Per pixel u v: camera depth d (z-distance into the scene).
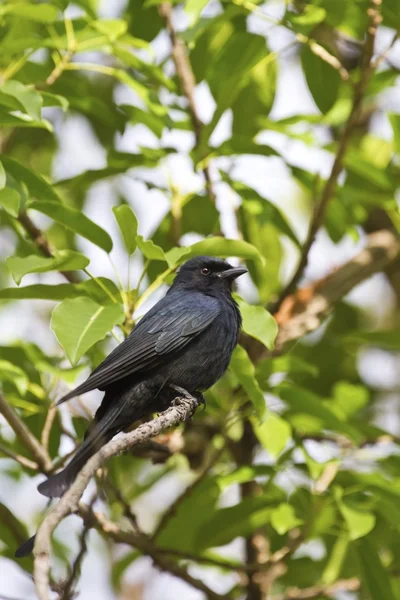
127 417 10.67
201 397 11.52
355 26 11.69
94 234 9.92
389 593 10.94
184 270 12.21
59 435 11.60
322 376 15.20
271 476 11.25
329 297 13.71
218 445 12.46
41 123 9.91
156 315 10.95
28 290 10.13
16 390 11.57
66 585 6.54
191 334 10.90
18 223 12.48
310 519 10.87
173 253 9.37
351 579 12.40
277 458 11.09
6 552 11.65
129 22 12.94
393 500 10.48
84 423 11.66
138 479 13.91
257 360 13.09
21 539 11.40
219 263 12.12
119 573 13.01
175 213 12.34
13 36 11.59
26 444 10.44
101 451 6.83
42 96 10.23
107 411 10.54
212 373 11.27
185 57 13.24
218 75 11.17
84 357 11.86
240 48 11.02
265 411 10.14
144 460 13.76
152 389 10.73
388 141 14.35
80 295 10.21
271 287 13.68
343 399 12.61
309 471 11.30
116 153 12.22
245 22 12.41
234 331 11.55
